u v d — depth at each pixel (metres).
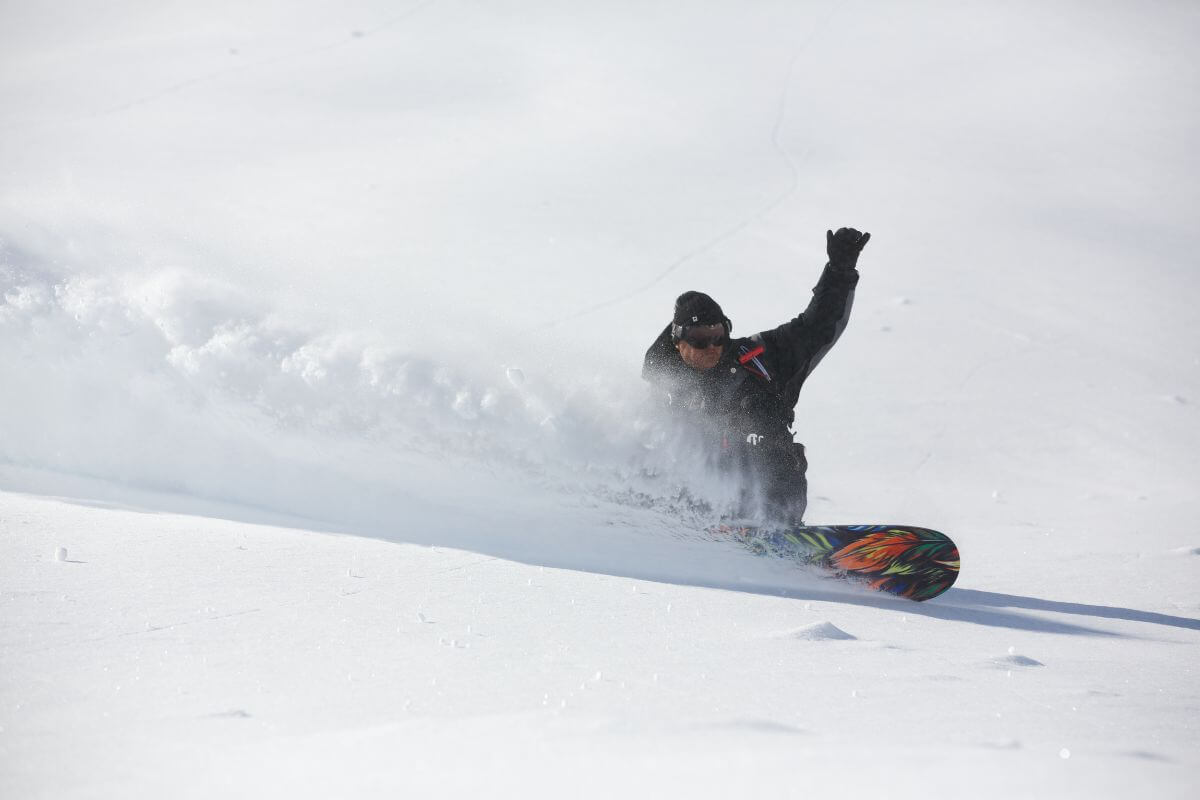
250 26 77.12
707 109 62.09
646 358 16.44
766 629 11.44
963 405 31.06
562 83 66.69
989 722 7.96
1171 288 41.56
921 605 14.43
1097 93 64.88
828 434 28.98
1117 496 24.97
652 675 8.98
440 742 6.45
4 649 8.86
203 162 53.56
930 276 41.62
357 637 9.73
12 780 5.99
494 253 42.28
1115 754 6.77
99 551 12.54
